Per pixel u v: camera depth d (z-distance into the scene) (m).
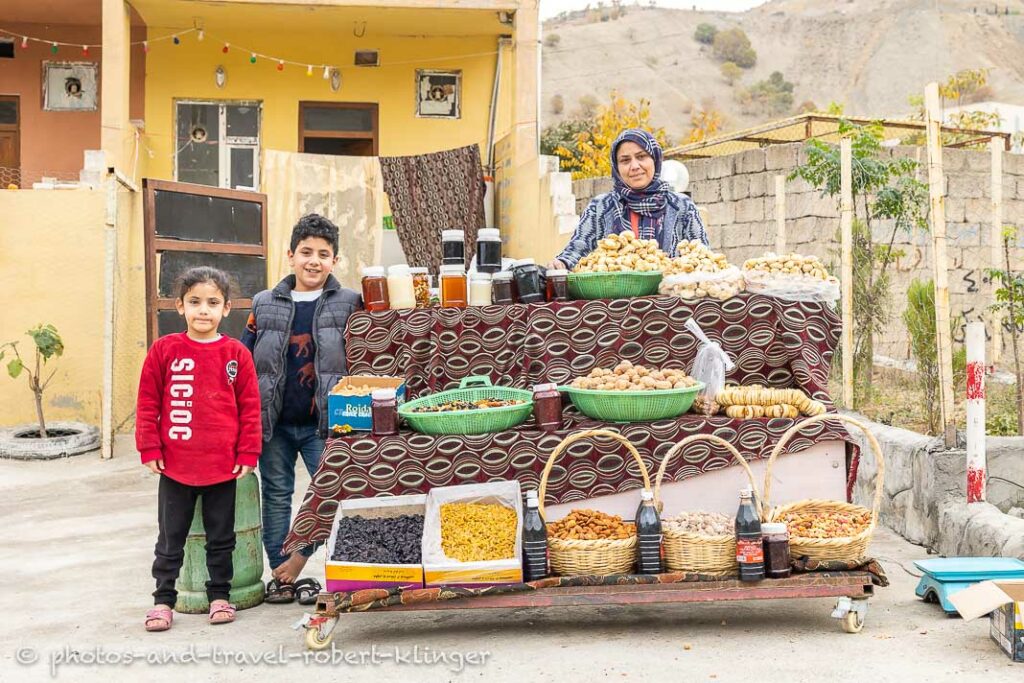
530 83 11.48
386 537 4.15
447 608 4.02
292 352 4.79
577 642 4.02
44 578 5.26
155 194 9.82
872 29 81.38
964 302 12.55
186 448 4.38
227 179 12.88
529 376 4.69
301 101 12.89
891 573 5.04
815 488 4.42
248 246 10.77
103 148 10.73
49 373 10.32
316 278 4.82
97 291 10.34
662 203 5.43
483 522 4.19
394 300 4.81
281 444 4.84
